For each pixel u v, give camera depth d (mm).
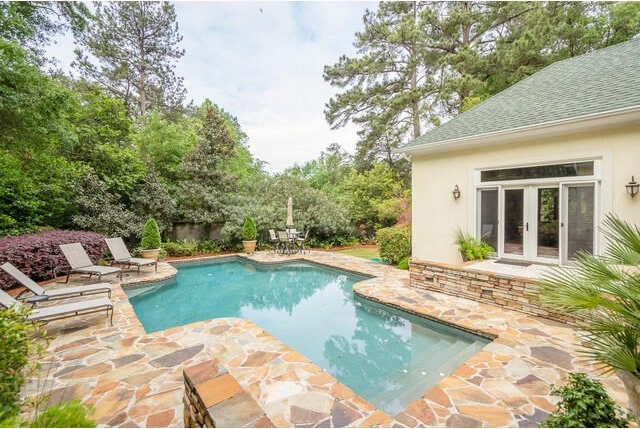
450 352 4598
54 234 8750
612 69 7316
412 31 15148
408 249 10211
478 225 8031
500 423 2666
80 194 10961
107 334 4797
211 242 14531
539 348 4086
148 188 12859
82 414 1847
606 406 2021
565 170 6574
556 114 6473
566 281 2658
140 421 2756
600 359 2273
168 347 4324
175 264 11812
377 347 4941
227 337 4688
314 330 5707
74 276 8742
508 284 5625
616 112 5492
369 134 18688
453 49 16125
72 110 11523
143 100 18812
